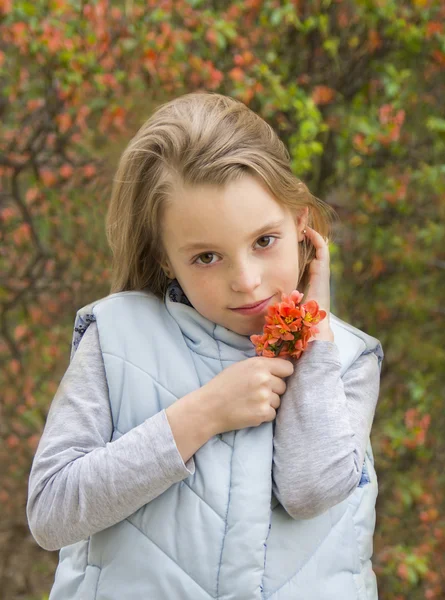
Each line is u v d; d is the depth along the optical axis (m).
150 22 2.78
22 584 3.13
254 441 1.15
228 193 1.10
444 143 3.11
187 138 1.13
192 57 2.76
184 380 1.19
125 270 1.29
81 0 2.71
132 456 1.09
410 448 3.17
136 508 1.10
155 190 1.15
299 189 1.20
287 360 1.20
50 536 1.13
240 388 1.14
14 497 3.16
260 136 1.18
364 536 1.27
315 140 3.09
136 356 1.21
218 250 1.12
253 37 2.91
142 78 2.80
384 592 3.09
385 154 3.12
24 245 3.08
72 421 1.17
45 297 3.12
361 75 3.06
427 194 3.17
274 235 1.15
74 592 1.18
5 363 3.14
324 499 1.11
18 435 3.14
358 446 1.19
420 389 3.12
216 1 2.94
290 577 1.14
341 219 3.14
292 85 2.83
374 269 3.21
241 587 1.08
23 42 2.67
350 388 1.28
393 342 3.32
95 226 3.07
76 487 1.09
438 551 3.16
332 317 1.38
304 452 1.12
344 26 3.01
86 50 2.72
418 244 3.21
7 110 2.95
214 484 1.12
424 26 2.95
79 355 1.23
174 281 1.30
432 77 3.11
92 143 2.98
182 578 1.10
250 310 1.17
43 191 3.01
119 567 1.12
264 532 1.11
